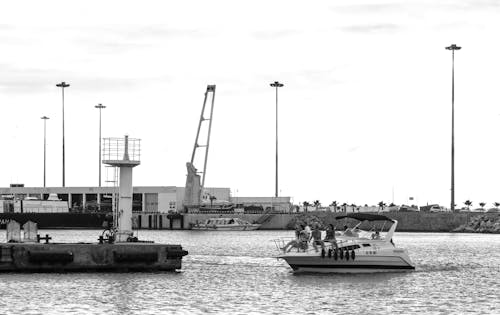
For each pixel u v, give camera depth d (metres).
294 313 59.44
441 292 71.25
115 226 85.81
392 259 84.50
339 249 82.19
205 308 61.19
